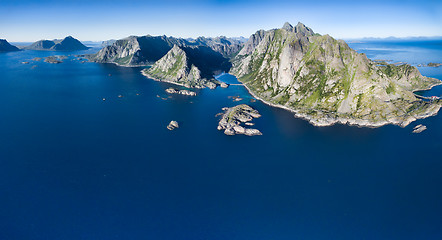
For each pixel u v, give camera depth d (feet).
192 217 369.91
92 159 516.32
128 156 530.68
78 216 367.66
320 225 357.41
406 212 378.12
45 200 397.19
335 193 419.95
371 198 407.64
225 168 490.49
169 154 541.75
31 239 329.72
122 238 334.03
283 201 401.90
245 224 359.25
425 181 446.19
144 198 405.39
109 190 422.41
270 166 498.28
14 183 436.35
